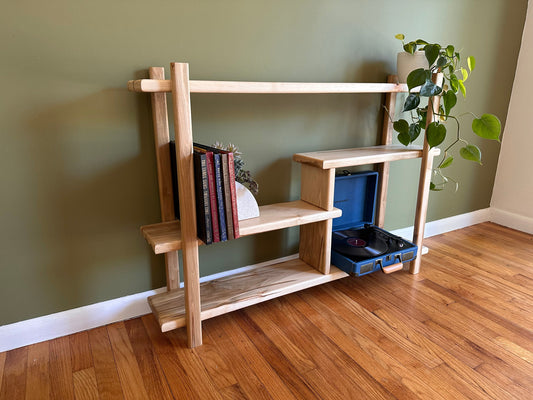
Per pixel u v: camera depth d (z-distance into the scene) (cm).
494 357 124
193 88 108
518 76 229
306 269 161
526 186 233
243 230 125
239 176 135
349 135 180
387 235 177
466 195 240
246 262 168
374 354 125
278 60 150
